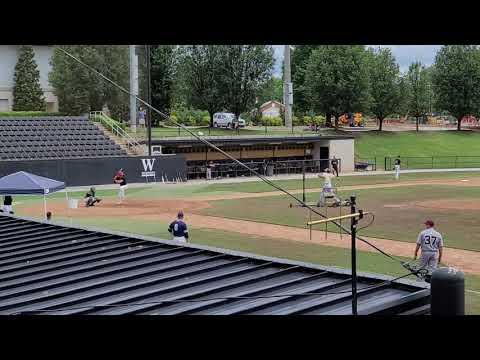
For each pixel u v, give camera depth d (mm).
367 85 76562
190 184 47125
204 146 54562
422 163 69938
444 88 85125
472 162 70562
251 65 73500
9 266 10945
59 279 10023
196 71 73375
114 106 68438
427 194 38062
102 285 9508
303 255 19797
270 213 30219
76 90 65688
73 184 44906
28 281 9906
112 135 53312
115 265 10742
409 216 28547
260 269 10188
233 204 34156
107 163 46344
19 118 51938
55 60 67250
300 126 85875
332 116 87250
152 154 49844
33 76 70375
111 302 8609
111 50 66125
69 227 14055
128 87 68250
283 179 51000
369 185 44656
